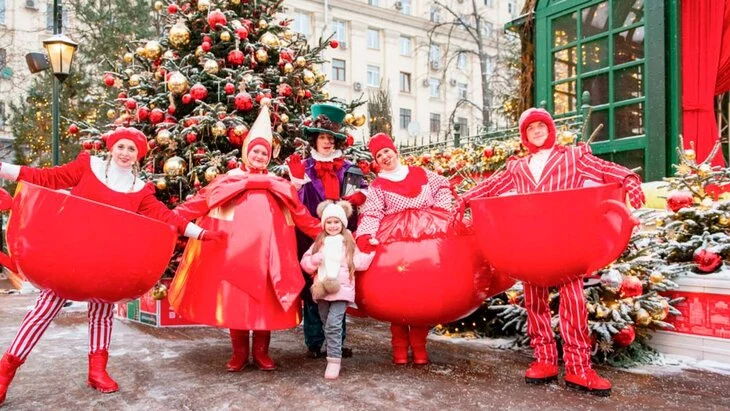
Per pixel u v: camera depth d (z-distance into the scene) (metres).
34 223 2.89
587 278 4.13
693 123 6.46
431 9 33.84
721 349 3.91
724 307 3.91
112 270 2.99
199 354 4.36
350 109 6.34
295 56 6.54
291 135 6.27
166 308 5.60
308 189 4.27
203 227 3.75
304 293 4.18
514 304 4.55
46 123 13.98
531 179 3.44
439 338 5.00
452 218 3.71
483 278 3.71
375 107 21.84
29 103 15.05
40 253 2.90
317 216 4.07
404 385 3.48
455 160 7.32
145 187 3.43
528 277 3.23
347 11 30.78
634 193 3.15
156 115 5.39
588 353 3.36
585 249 3.01
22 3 23.50
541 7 7.96
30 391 3.33
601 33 7.21
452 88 34.50
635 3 6.85
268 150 4.03
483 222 3.28
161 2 6.90
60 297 3.18
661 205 5.65
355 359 4.23
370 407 3.04
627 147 6.82
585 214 2.96
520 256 3.14
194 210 3.75
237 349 3.85
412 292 3.57
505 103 9.85
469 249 3.69
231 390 3.37
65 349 4.50
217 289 3.54
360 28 31.23
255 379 3.62
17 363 3.13
